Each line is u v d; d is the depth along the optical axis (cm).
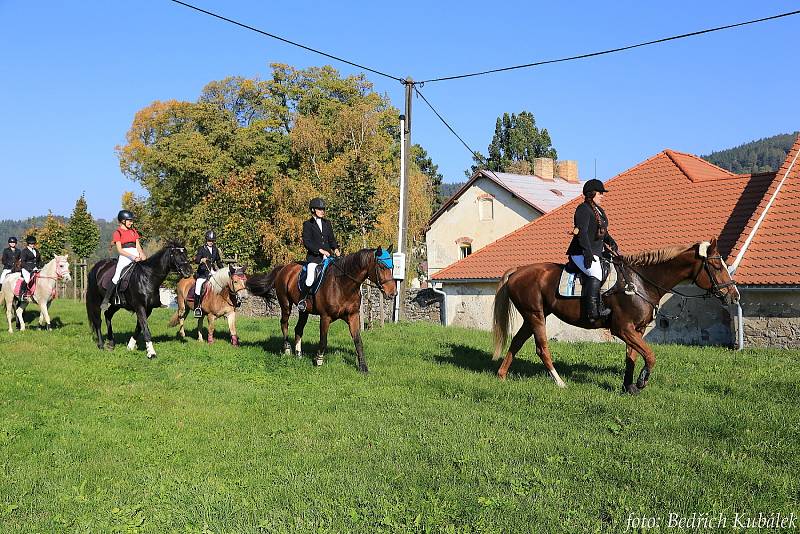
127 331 1783
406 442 782
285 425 880
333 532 552
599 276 1018
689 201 2191
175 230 4978
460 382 1074
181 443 813
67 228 4741
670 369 1177
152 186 4959
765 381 1037
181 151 4375
